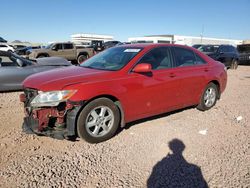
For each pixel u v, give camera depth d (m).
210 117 5.31
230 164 3.35
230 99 7.16
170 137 4.21
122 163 3.36
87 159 3.45
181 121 5.00
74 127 3.66
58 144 3.89
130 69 4.22
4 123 4.81
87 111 3.72
